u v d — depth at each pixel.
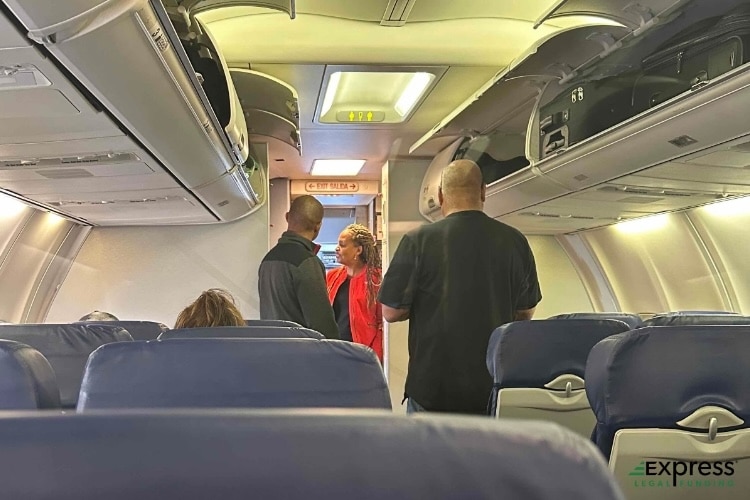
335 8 4.17
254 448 0.47
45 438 0.46
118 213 5.98
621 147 3.80
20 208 5.48
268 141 6.99
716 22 3.34
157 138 3.41
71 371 2.43
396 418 0.49
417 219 8.08
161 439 0.47
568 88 4.42
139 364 1.36
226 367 1.36
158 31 2.33
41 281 6.70
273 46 4.44
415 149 7.19
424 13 4.32
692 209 5.51
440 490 0.47
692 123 3.21
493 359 2.59
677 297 6.52
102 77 2.39
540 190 5.23
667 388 1.61
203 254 7.14
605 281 7.83
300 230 3.73
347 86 5.51
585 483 0.46
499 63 4.67
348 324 5.40
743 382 1.61
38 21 1.87
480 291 2.70
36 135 3.13
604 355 1.64
